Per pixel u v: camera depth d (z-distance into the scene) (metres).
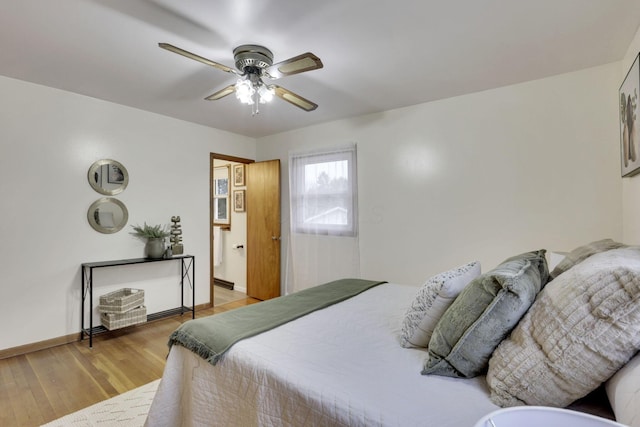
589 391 0.90
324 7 1.79
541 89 2.77
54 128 2.97
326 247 4.09
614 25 1.98
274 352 1.38
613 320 0.85
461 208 3.17
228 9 1.80
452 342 1.20
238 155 4.69
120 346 2.97
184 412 1.59
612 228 2.51
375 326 1.71
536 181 2.80
